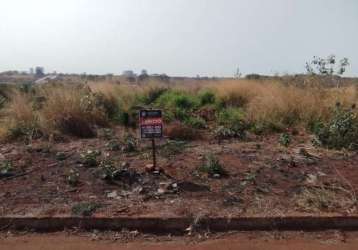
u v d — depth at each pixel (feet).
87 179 18.22
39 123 26.89
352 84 32.48
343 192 16.89
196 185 17.46
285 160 20.43
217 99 38.68
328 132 23.50
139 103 39.04
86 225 14.74
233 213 15.07
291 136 25.81
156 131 18.47
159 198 16.37
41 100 32.83
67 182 17.90
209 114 33.06
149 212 15.15
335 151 22.00
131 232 14.46
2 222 14.82
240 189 17.07
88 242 13.85
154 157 19.01
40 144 24.02
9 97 34.76
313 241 13.94
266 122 28.12
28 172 19.22
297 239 14.06
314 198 16.15
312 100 29.01
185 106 36.76
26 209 15.49
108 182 17.88
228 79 47.60
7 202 16.10
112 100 35.58
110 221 14.73
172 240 14.02
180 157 21.09
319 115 27.43
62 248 13.46
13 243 13.82
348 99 28.96
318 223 14.83
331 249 13.42
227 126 27.81
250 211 15.24
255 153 21.75
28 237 14.24
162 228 14.67
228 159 20.68
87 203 15.83
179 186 17.34
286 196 16.52
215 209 15.38
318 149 22.40
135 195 16.65
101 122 29.99
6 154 21.94
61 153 21.77
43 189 17.29
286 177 18.35
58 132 26.35
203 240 13.99
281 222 14.79
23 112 27.71
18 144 24.38
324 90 30.14
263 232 14.49
